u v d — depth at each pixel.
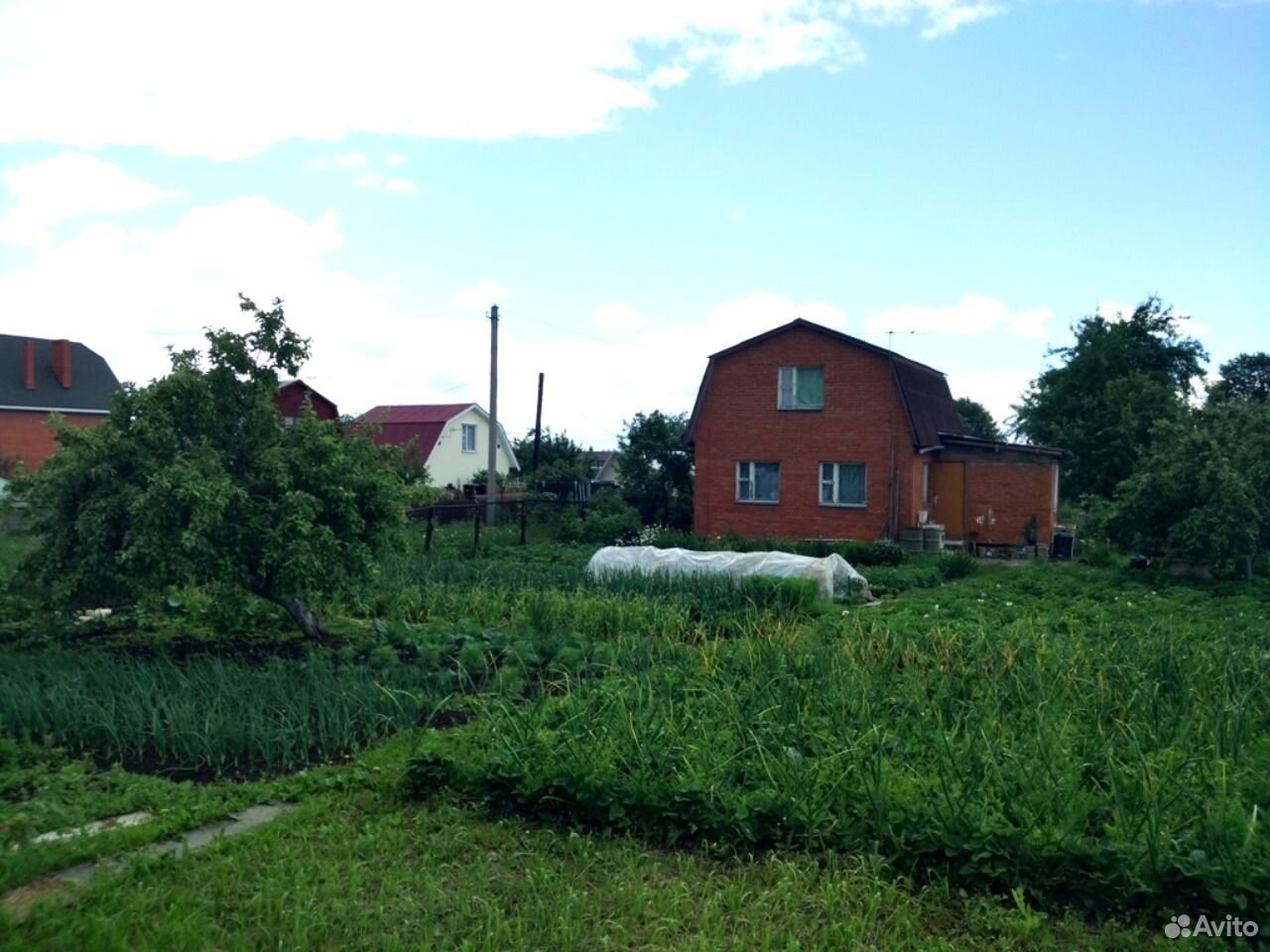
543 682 9.63
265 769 7.61
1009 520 30.42
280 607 12.89
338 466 11.20
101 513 10.37
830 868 5.74
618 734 7.18
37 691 8.55
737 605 15.90
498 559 21.94
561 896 5.45
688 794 6.26
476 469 54.34
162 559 10.17
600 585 16.64
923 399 30.44
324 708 8.20
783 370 30.17
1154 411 40.69
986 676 9.08
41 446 42.75
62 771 7.34
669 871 5.89
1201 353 44.22
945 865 5.64
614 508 32.34
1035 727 7.23
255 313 11.36
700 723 7.29
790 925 5.21
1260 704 8.33
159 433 10.58
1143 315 44.06
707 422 31.19
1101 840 5.51
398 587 15.93
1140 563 21.61
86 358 46.91
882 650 10.28
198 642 11.92
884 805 5.98
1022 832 5.49
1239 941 4.88
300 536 10.65
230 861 5.87
